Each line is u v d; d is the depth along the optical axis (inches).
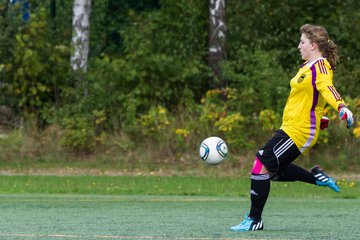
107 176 2519.7
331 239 873.5
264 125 2738.7
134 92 2920.8
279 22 3250.5
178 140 2800.2
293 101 946.7
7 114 3019.2
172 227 1019.9
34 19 2987.2
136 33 3048.7
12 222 1106.7
